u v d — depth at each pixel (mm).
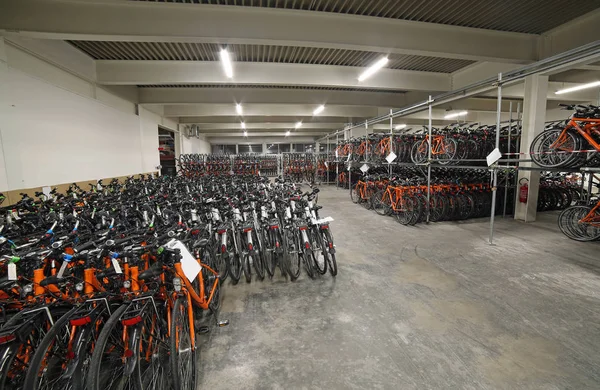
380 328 2078
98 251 1508
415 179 5703
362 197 7184
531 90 5031
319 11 3814
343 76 6090
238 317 2252
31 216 2549
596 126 3344
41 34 3396
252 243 2924
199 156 11117
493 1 3652
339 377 1623
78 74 4797
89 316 1208
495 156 3805
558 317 2178
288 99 7836
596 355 1763
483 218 5699
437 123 12828
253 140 20938
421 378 1604
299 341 1947
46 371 1149
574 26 4281
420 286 2734
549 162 3779
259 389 1548
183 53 5055
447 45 4379
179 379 1311
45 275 1738
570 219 4176
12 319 1133
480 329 2047
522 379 1584
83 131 4965
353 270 3152
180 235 2029
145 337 1365
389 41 4148
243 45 4820
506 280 2832
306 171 14141
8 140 3434
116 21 3510
